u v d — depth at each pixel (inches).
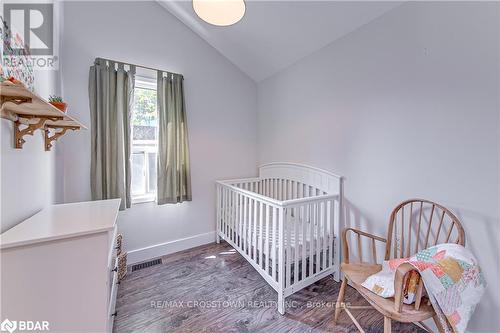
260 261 74.0
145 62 91.5
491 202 48.9
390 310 43.1
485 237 49.8
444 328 40.5
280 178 107.7
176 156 97.3
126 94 85.9
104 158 81.5
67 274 35.8
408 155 62.7
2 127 38.2
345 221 79.7
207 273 84.4
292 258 70.3
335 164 83.4
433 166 57.8
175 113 96.8
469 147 51.7
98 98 79.4
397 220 65.5
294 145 102.0
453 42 53.4
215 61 111.0
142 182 96.3
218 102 112.4
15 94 32.1
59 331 35.5
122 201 84.0
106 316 38.4
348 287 76.4
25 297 33.2
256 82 125.6
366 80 72.6
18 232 36.1
